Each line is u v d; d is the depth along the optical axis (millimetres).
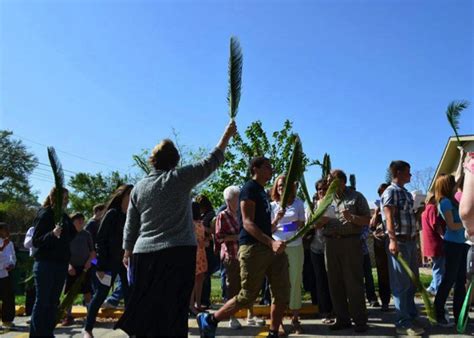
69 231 5281
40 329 4906
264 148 15266
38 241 4969
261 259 4805
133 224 3986
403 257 5676
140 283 3650
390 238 5512
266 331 6203
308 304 8102
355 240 6016
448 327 6066
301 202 6535
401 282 5695
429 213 7172
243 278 4816
